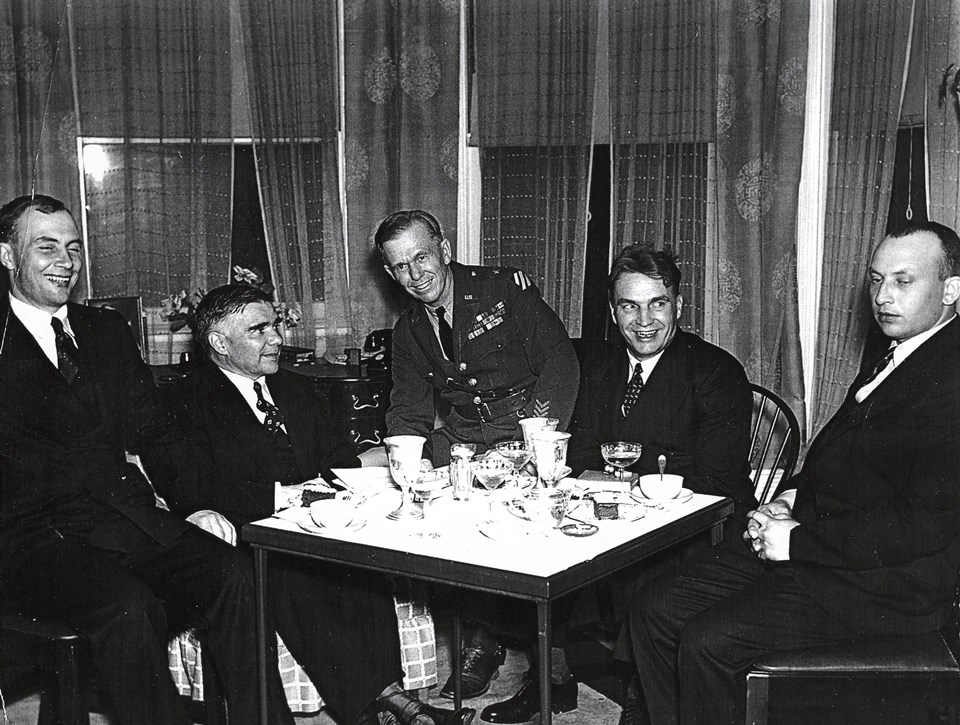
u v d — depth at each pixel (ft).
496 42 13.50
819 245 12.33
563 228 13.39
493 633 9.46
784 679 6.63
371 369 13.08
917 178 11.60
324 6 13.99
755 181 12.21
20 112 13.20
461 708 9.00
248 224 14.73
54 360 8.64
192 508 8.97
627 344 9.59
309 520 7.27
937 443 6.81
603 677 9.89
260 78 14.03
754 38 12.10
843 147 11.67
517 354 9.78
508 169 13.65
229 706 7.95
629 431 9.45
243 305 8.97
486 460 7.90
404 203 14.16
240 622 7.97
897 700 6.60
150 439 9.05
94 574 7.83
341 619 8.42
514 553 6.42
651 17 12.51
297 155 14.11
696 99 12.41
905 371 7.17
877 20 11.35
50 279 8.45
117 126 13.76
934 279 7.08
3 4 13.05
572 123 13.26
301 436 9.43
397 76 14.03
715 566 8.07
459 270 9.73
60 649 7.43
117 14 13.57
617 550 6.54
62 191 13.73
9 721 8.79
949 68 10.80
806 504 7.88
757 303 12.34
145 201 13.88
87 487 8.61
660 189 12.67
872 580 6.79
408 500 7.67
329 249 14.40
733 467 9.20
